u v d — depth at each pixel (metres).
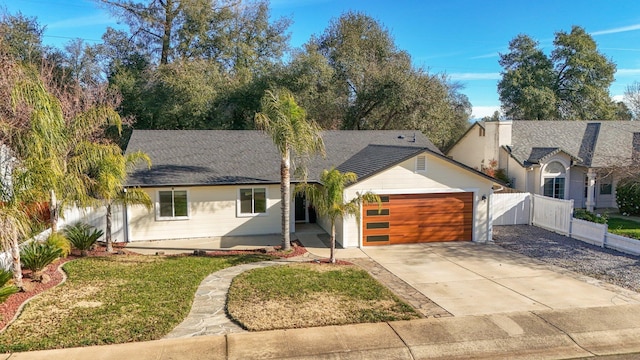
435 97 32.78
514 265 13.43
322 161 20.59
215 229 17.83
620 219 21.31
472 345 7.75
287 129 14.16
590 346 7.84
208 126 31.31
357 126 35.53
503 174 25.56
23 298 9.80
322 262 13.69
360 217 15.45
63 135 11.64
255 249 15.62
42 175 9.77
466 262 13.82
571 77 41.59
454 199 16.78
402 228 16.44
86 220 16.86
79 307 9.32
